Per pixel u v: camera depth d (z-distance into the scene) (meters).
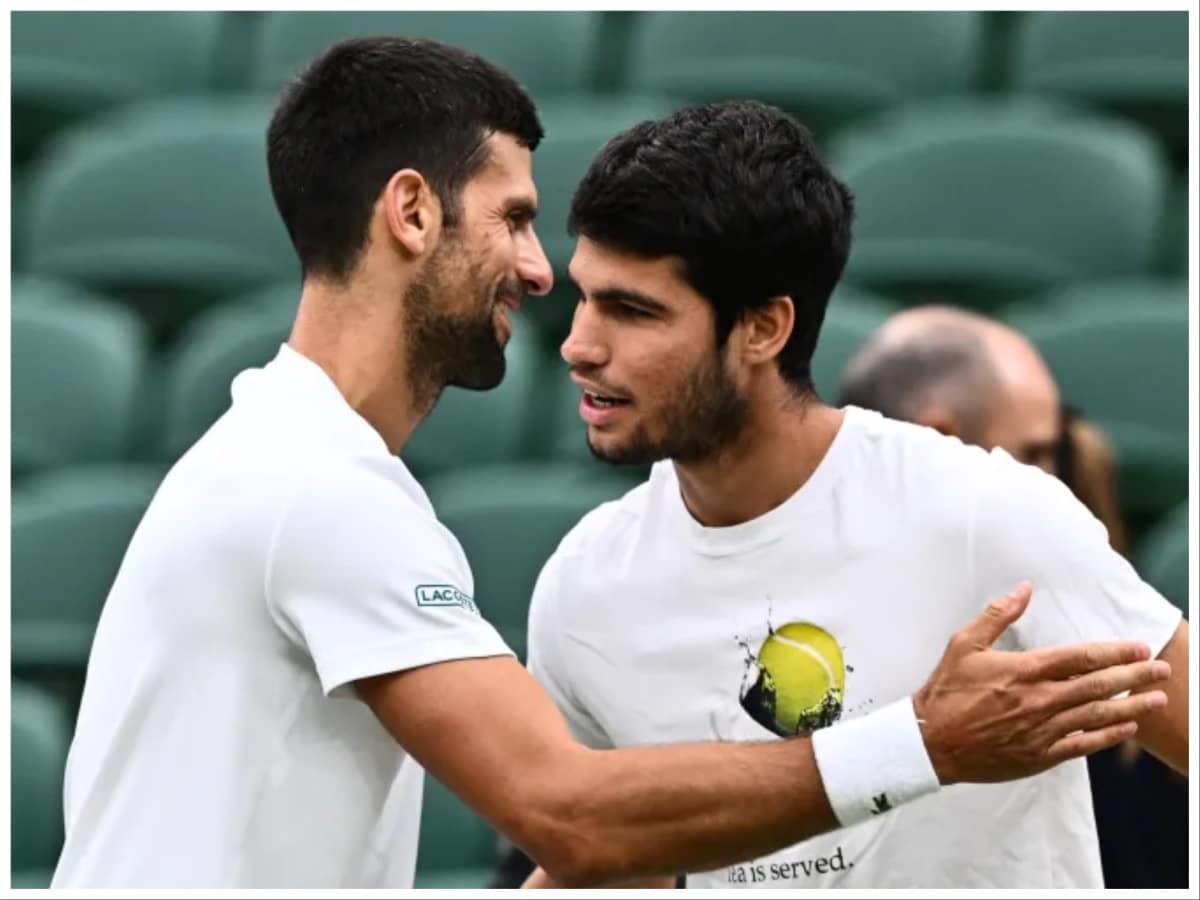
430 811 14.00
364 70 8.37
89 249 19.98
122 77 22.09
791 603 8.34
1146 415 16.33
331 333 8.32
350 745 7.89
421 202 8.27
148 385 19.00
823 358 16.00
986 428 10.59
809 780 7.23
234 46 22.86
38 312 18.48
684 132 8.08
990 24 21.62
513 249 8.48
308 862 7.81
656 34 21.14
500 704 7.55
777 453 8.30
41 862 14.18
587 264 8.09
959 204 18.50
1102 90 20.42
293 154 8.39
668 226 7.92
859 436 8.41
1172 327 16.45
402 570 7.66
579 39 21.27
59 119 22.05
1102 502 10.85
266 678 7.77
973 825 8.26
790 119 8.33
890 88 20.72
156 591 7.86
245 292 19.91
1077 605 7.97
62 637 15.79
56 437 18.06
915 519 8.19
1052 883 8.32
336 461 7.84
